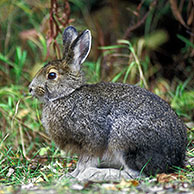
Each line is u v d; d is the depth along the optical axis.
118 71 15.06
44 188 8.04
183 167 9.66
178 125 9.49
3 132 12.83
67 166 10.71
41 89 10.12
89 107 9.65
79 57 10.27
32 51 17.06
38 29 16.64
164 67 16.16
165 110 9.45
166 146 9.14
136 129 9.12
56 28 13.41
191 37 15.23
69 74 10.12
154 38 16.09
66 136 9.88
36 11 17.08
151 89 14.57
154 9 15.98
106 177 9.19
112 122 9.37
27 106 13.41
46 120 10.20
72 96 9.93
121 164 9.59
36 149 12.35
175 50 16.23
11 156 11.64
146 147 9.09
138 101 9.41
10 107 13.23
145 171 9.18
